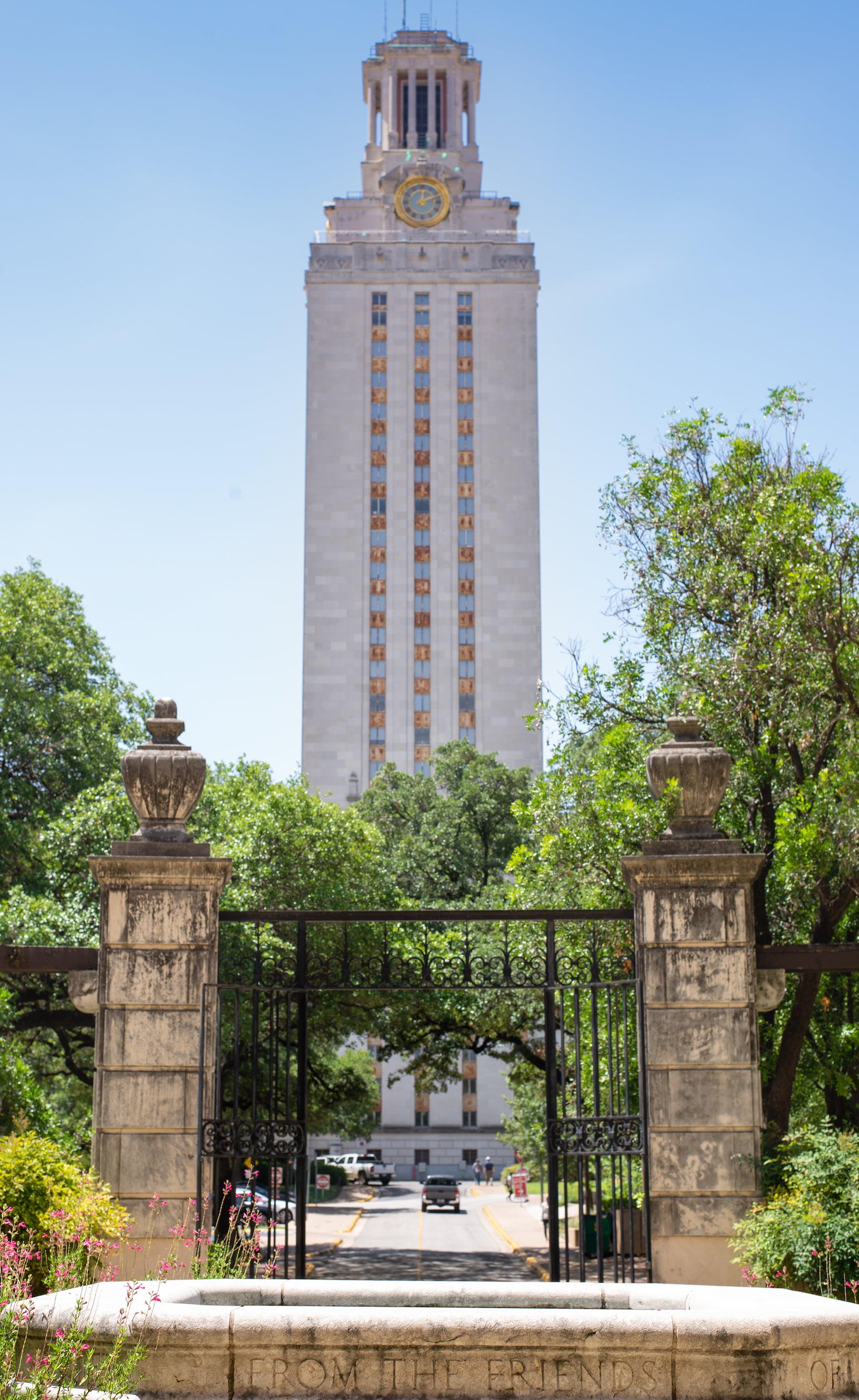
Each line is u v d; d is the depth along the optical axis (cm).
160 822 1168
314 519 8400
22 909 2228
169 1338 630
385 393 8575
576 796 1619
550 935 1184
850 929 1616
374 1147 7612
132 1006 1118
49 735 2870
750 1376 627
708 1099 1095
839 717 1485
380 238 8781
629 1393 623
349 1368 627
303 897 2603
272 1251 1046
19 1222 915
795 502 1584
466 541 8406
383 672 8231
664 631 1752
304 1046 1159
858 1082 1559
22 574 3084
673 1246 1072
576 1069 1138
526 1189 5797
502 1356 626
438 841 4744
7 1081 1686
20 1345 652
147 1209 1082
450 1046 3114
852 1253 978
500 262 8744
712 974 1112
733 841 1138
